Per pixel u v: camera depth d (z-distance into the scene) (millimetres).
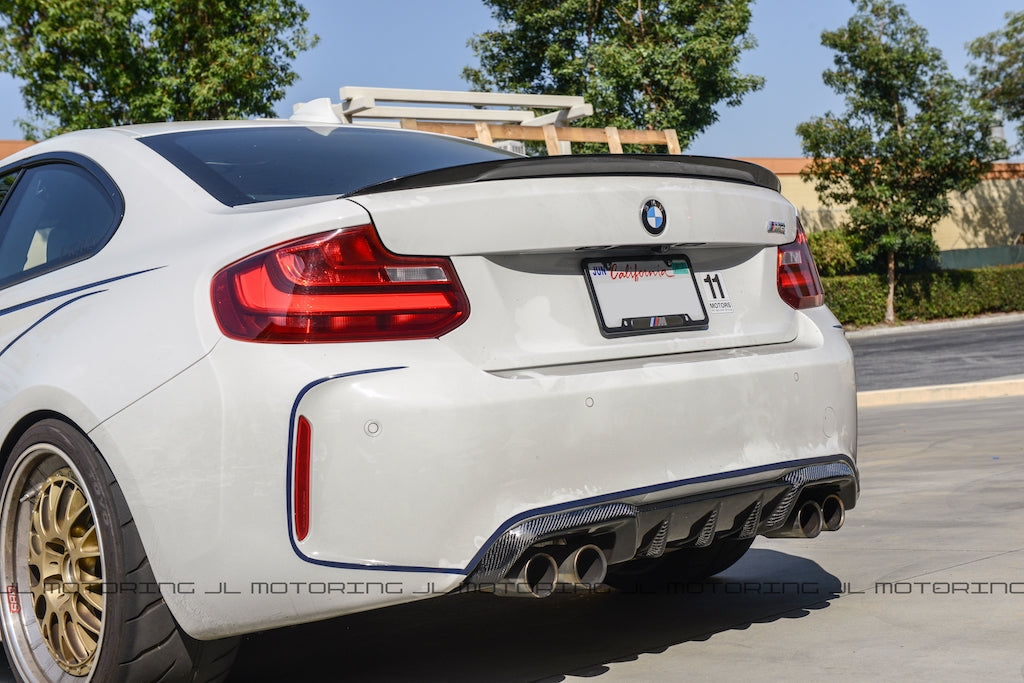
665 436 2416
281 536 2107
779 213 2885
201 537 2158
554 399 2262
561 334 2408
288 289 2145
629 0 25891
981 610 2908
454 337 2236
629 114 25250
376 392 2107
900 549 3764
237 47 19734
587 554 2391
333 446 2094
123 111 20219
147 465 2209
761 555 3893
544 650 2836
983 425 7336
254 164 2744
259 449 2109
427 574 2123
